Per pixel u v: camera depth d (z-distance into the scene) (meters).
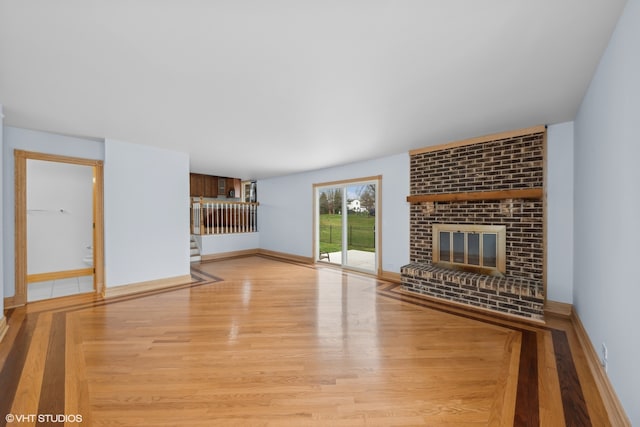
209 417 1.66
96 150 4.05
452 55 1.88
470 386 1.97
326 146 4.37
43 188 5.13
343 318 3.22
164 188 4.55
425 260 4.41
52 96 2.55
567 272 3.27
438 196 4.09
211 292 4.27
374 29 1.61
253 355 2.38
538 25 1.57
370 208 5.68
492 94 2.50
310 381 2.02
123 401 1.79
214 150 4.65
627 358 1.54
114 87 2.37
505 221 3.62
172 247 4.66
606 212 1.95
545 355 2.39
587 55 1.89
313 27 1.59
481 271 3.82
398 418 1.66
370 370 2.16
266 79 2.22
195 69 2.08
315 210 6.70
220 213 7.80
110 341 2.62
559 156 3.31
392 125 3.35
